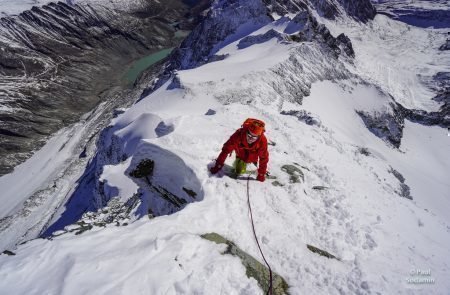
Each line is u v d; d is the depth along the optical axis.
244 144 8.38
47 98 157.25
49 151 120.81
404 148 61.75
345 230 8.20
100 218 12.06
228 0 135.88
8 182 106.44
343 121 56.28
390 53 171.50
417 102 119.69
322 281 6.53
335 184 12.23
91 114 148.38
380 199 13.19
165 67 152.38
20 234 70.06
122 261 5.46
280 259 6.90
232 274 5.91
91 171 80.12
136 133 35.72
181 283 5.39
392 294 6.52
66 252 5.47
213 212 7.54
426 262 8.07
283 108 47.28
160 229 6.52
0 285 4.74
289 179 9.71
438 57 165.75
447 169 59.94
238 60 68.94
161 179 9.78
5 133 129.50
